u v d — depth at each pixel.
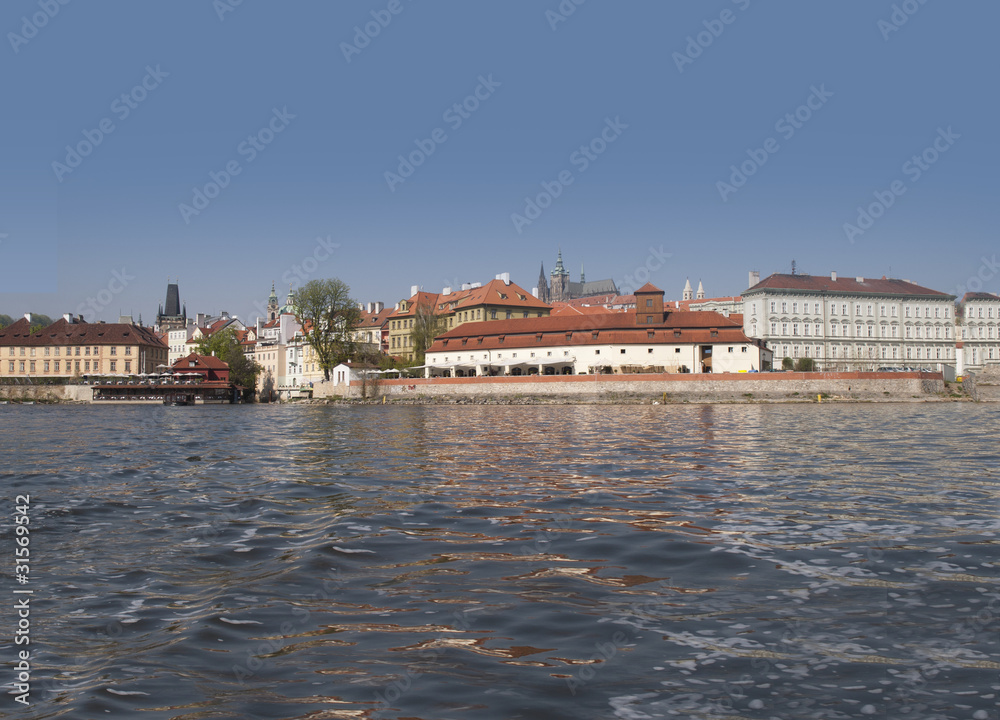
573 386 107.31
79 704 6.75
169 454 31.05
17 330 162.62
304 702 6.79
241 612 9.27
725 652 7.90
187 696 6.94
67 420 69.25
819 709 6.62
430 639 8.30
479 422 59.56
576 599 9.70
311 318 133.12
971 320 170.12
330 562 11.70
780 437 38.81
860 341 160.50
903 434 41.00
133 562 11.92
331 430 49.34
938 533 13.59
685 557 11.88
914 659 7.68
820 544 12.73
